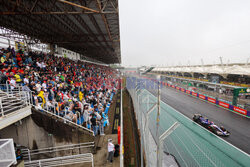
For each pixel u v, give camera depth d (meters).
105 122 10.93
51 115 7.01
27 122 6.57
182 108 19.75
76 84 14.52
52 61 16.80
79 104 9.61
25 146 6.69
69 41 22.11
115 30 17.67
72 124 7.29
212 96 26.02
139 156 9.05
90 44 26.08
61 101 9.46
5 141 3.74
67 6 11.20
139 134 10.83
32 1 10.26
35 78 10.08
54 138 6.83
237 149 9.60
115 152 7.20
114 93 25.91
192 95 29.31
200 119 14.09
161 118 15.47
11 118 5.34
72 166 6.38
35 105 7.28
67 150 6.98
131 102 22.55
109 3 10.54
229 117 16.12
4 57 10.09
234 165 7.86
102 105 13.91
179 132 12.12
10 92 7.11
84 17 13.41
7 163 3.72
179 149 9.40
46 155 6.82
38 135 6.72
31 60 12.86
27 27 16.25
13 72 8.98
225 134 11.49
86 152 7.16
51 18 13.65
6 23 14.89
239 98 22.00
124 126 13.70
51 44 23.94
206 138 11.10
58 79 13.05
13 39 19.53
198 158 8.34
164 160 8.06
